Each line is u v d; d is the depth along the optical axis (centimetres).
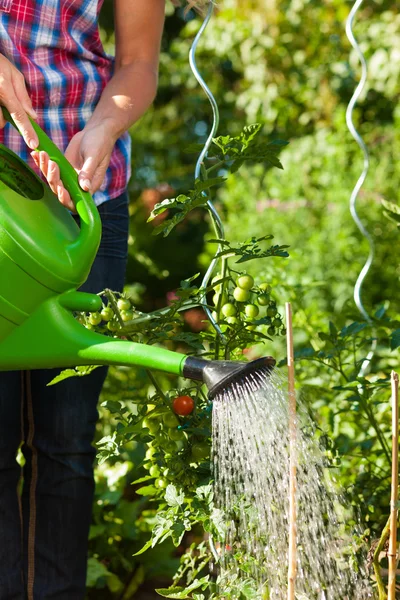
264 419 149
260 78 682
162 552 286
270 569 163
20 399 202
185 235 860
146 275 810
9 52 196
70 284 163
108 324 183
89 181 175
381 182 552
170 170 855
